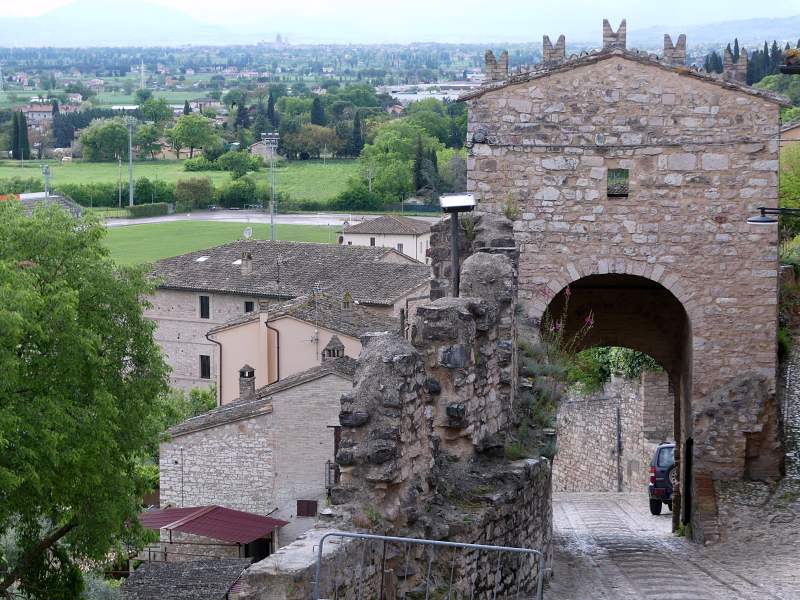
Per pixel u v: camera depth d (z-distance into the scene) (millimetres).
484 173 26953
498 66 26922
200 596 30328
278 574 10617
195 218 147375
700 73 26281
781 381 30328
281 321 51906
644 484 41156
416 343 15938
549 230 26891
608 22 26609
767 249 26516
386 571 12898
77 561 35750
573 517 33531
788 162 47562
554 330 28094
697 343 26781
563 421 47812
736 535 23203
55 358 30047
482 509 15016
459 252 24125
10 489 27672
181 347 79938
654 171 26609
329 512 12711
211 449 39062
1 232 32375
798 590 17750
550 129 26750
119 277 33906
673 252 26703
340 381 38344
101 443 29672
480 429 16719
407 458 13516
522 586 16641
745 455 26547
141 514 37469
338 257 80500
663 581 19172
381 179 154750
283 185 169625
